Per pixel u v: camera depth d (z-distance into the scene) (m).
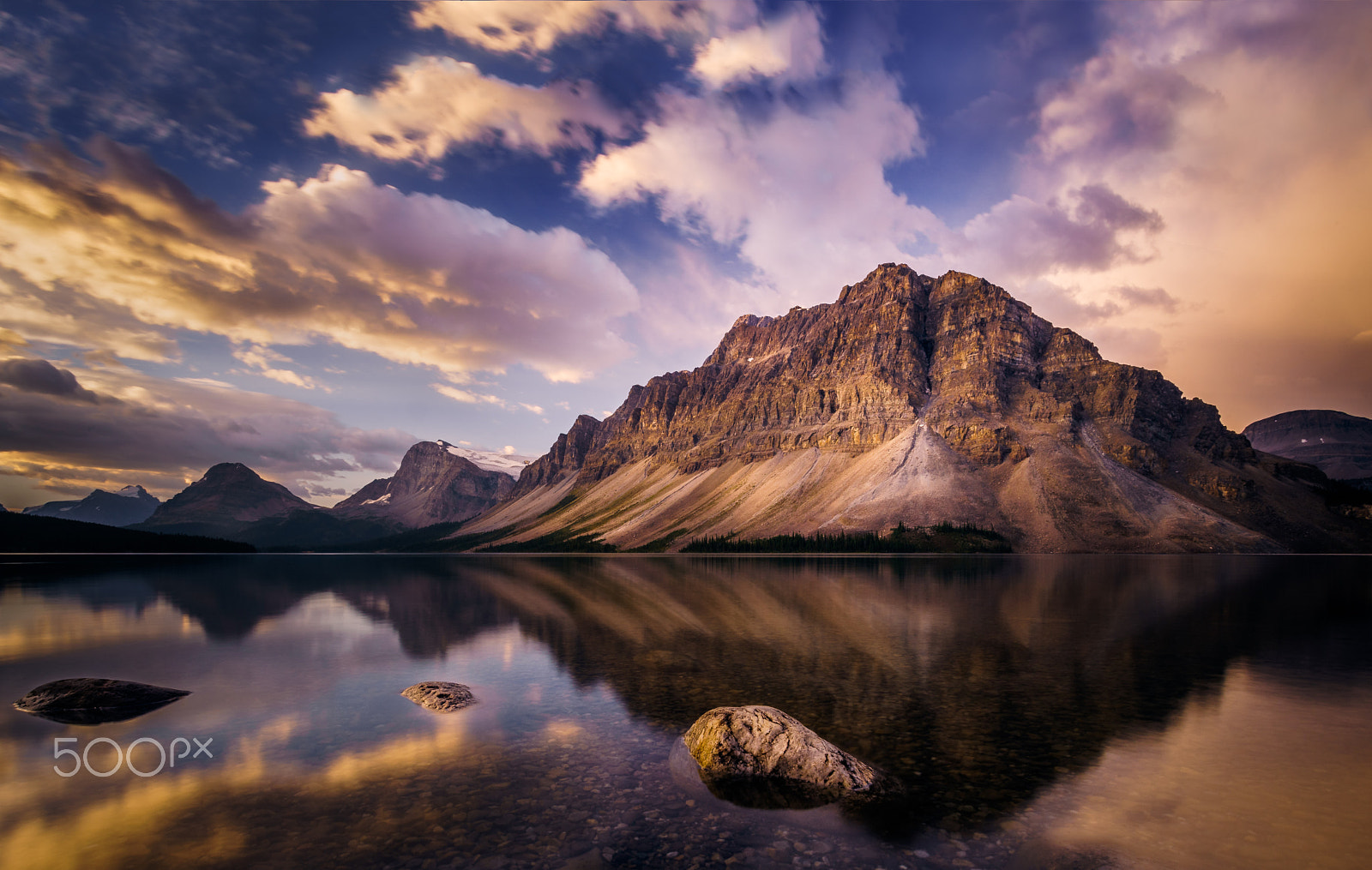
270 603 65.94
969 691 26.83
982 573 114.12
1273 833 14.08
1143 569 123.44
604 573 124.38
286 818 15.20
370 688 28.47
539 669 31.98
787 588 81.31
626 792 16.72
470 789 16.91
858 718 22.84
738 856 13.26
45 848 13.72
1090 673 30.34
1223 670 30.75
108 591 79.44
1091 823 14.66
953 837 14.09
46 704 24.81
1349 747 19.72
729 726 18.94
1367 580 91.31
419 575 123.00
